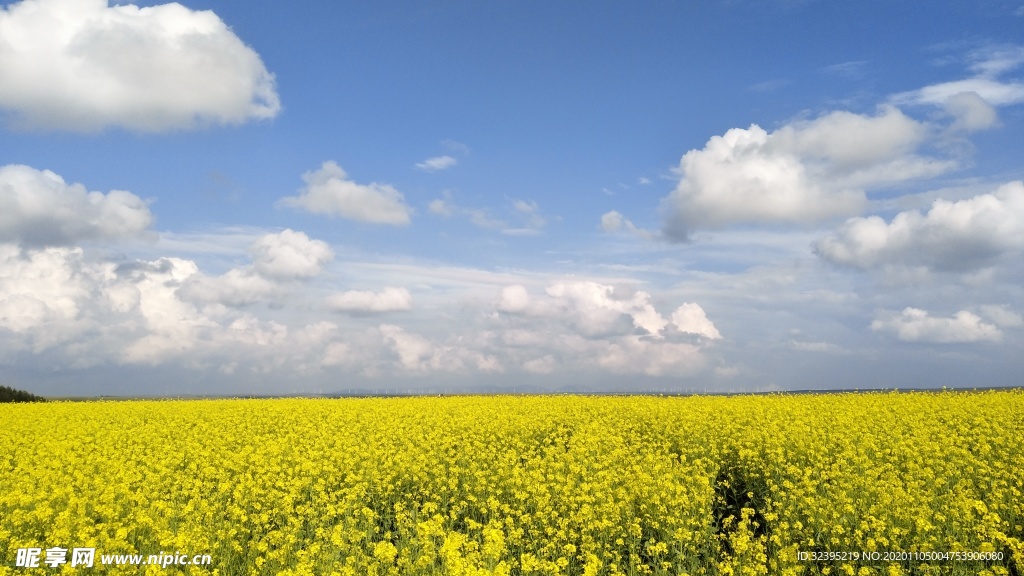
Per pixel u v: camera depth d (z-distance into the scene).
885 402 25.50
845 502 11.12
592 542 10.62
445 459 16.47
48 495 12.18
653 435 20.17
